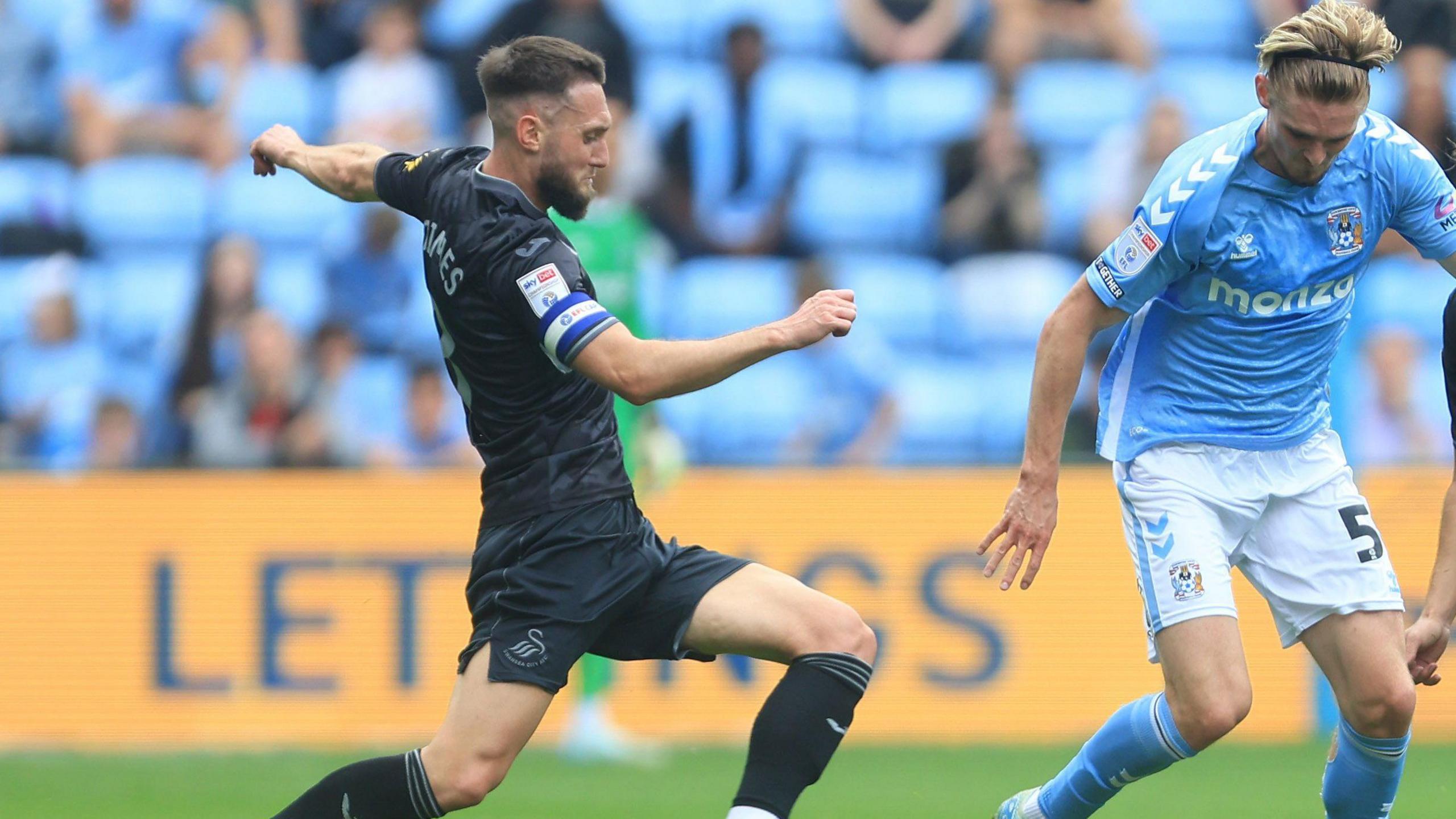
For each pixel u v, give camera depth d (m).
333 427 34.50
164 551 30.19
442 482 30.53
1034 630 30.83
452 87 42.47
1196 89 43.97
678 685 30.41
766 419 38.19
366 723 30.00
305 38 43.12
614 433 14.72
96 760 27.70
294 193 41.88
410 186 14.84
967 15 44.22
